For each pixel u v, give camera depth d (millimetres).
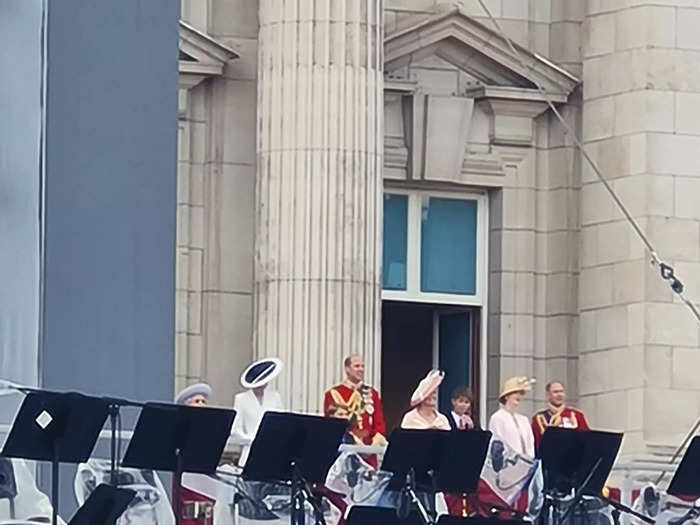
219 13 39312
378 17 38469
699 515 29156
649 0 39750
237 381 38938
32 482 25219
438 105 40094
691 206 39656
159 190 30469
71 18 29828
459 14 40000
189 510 27859
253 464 25672
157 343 30219
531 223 40656
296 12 38156
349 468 27969
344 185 37938
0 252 28234
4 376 28062
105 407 24203
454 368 40562
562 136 40656
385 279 40312
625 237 39625
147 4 30531
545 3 40875
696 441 27953
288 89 38125
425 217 40562
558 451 27594
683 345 39375
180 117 39031
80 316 29609
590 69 40312
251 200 39188
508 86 40469
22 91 28484
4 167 28297
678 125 39719
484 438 26594
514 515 28141
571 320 40531
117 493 24000
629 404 39344
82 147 29891
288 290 37812
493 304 40625
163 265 30422
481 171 40438
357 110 38125
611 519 28297
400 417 40344
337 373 37594
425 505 27031
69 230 29641
